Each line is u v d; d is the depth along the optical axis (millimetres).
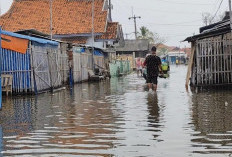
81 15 41281
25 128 8648
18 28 40000
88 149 6559
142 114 10422
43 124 9148
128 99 14586
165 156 6000
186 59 99500
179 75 37062
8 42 17219
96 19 40656
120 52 67750
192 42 20250
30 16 41375
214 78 19734
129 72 50906
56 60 21516
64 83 24047
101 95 16781
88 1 43094
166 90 18453
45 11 42031
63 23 40312
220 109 11102
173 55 111875
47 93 18406
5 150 6574
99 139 7328
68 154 6258
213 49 19641
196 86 20047
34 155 6230
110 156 6082
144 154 6145
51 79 19906
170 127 8398
